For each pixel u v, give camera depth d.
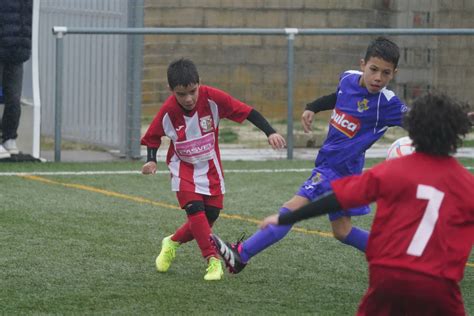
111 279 15.99
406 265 10.41
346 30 29.72
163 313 14.12
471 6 34.84
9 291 15.17
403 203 10.54
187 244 18.52
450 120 10.59
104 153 30.83
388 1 35.12
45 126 32.09
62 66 28.42
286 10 35.09
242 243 14.74
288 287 15.70
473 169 28.64
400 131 33.62
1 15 26.81
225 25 35.25
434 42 33.69
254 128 33.06
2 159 28.25
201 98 15.73
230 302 14.77
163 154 30.69
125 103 29.72
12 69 27.59
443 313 10.65
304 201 15.47
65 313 14.05
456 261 10.47
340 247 18.56
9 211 21.45
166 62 33.50
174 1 34.97
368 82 15.18
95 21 30.34
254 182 25.95
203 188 15.91
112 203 22.78
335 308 14.58
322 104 15.75
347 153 15.48
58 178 25.97
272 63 33.62
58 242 18.61
